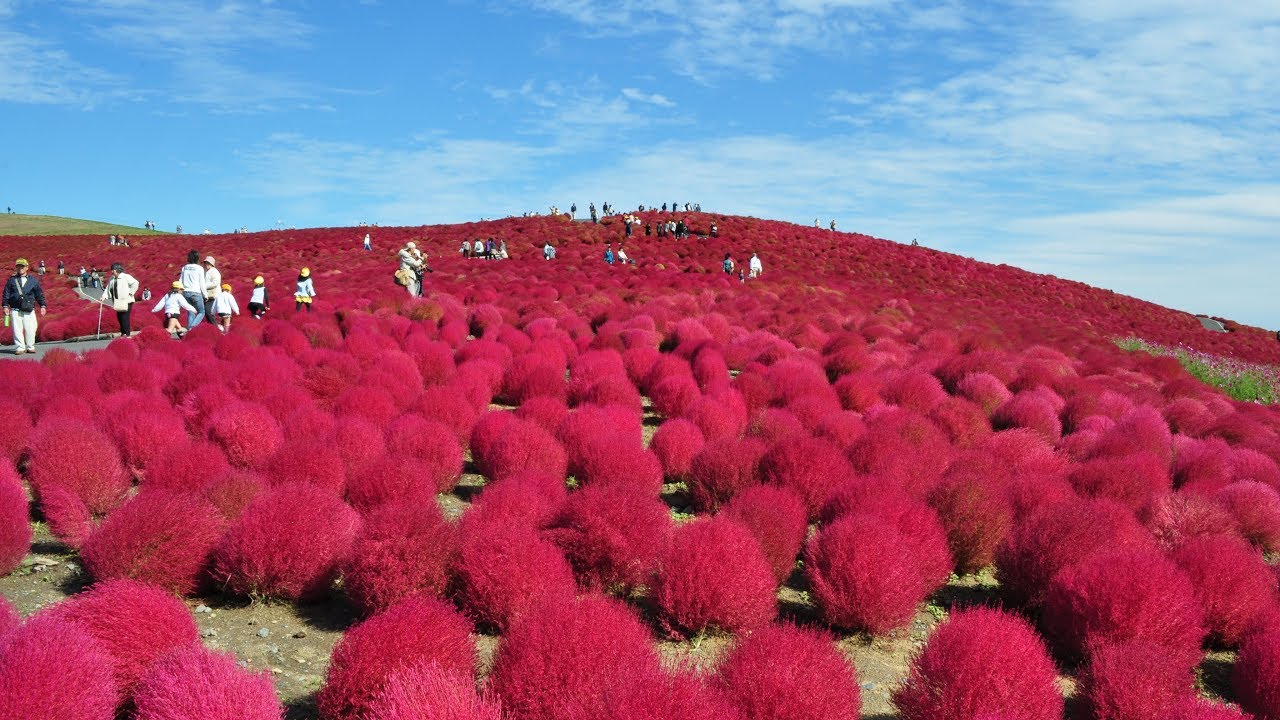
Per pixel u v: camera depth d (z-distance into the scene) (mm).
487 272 35156
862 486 6582
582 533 5695
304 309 20984
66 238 71750
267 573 5473
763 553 6004
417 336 14711
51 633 3729
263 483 6508
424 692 3518
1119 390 15188
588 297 24094
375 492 6582
